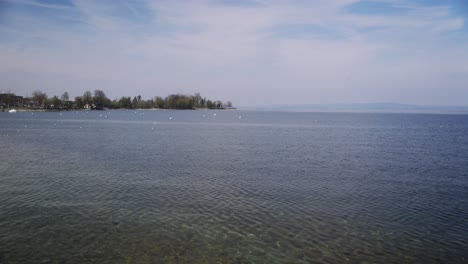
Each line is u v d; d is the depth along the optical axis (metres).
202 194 24.25
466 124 136.62
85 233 17.05
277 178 29.84
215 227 18.05
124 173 31.00
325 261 14.66
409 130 98.62
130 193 24.27
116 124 111.81
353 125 124.62
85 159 38.69
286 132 86.69
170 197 23.39
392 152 48.28
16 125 98.62
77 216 19.39
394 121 162.75
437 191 25.84
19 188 25.16
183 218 19.30
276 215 19.98
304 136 74.75
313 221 19.09
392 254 15.33
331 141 63.88
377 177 30.72
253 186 26.83
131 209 20.72
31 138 62.09
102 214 19.77
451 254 15.36
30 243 15.86
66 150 46.19
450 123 144.88
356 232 17.64
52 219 18.84
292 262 14.53
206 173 31.61
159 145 53.78
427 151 49.69
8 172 30.78
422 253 15.45
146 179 28.69
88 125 104.19
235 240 16.52
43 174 30.06
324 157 42.84
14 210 20.25
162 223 18.50
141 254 15.01
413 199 23.61
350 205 22.08
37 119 137.88
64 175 29.78
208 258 14.76
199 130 90.88
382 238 16.94
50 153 43.16
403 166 36.59
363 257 15.04
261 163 37.66
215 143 58.16
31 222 18.38
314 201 22.91
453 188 26.80
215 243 16.17
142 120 143.62
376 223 18.89
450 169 35.03
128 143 55.94
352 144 58.81
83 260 14.41
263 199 23.20
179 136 71.12
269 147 53.12
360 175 31.52
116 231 17.36
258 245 16.02
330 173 32.38
